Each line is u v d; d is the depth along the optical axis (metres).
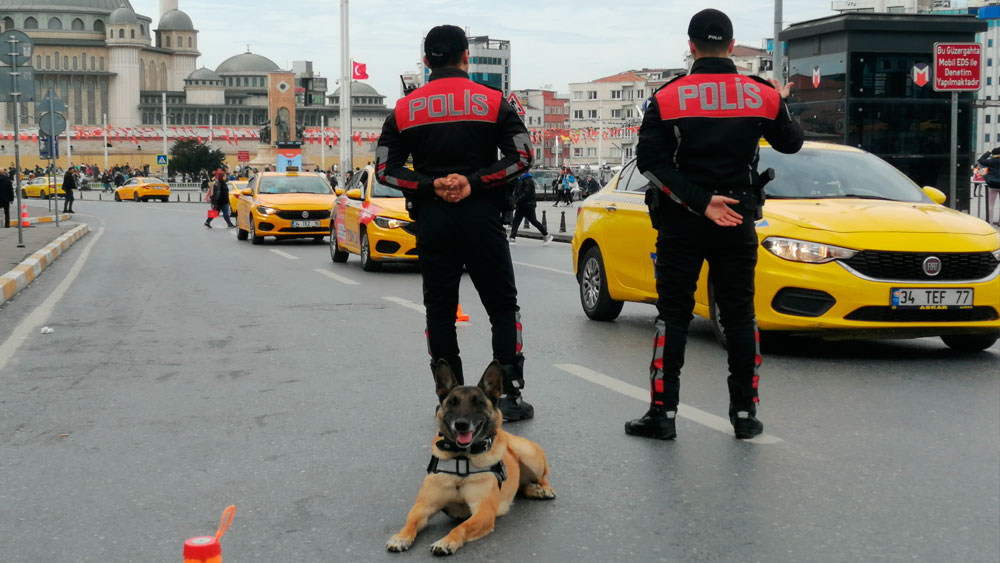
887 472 5.08
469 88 5.91
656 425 5.73
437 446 4.14
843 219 8.12
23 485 5.00
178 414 6.51
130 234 30.73
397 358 8.50
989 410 6.43
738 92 5.53
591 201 10.91
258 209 25.22
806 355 8.41
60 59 196.12
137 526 4.39
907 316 7.89
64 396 7.10
